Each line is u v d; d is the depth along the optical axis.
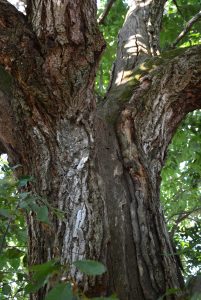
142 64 3.38
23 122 2.51
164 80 3.12
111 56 5.87
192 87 3.17
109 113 2.92
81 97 2.42
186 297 1.92
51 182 2.39
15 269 2.10
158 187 2.77
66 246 2.19
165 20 5.68
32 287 1.25
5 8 2.33
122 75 3.39
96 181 2.37
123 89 3.14
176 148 5.79
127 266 2.22
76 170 2.37
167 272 2.25
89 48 2.33
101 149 2.67
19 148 2.62
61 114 2.45
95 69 2.40
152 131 2.90
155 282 2.19
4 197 1.89
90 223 2.22
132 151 2.69
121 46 3.87
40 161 2.46
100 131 2.75
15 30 2.31
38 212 1.66
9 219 1.74
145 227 2.39
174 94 3.11
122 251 2.27
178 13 5.68
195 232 3.63
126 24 4.13
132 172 2.61
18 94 2.45
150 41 3.97
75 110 2.45
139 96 3.02
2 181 2.01
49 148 2.46
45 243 2.32
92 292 2.03
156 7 4.30
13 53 2.29
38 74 2.33
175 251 2.49
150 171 2.72
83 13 2.33
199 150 5.38
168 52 3.43
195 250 2.98
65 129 2.46
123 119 2.84
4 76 2.67
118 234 2.33
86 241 2.17
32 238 2.42
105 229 2.25
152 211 2.49
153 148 2.87
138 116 2.91
